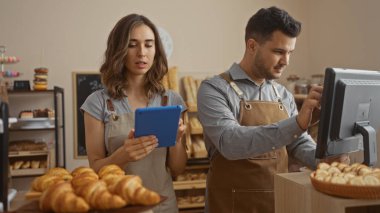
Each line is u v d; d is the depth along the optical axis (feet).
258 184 4.98
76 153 12.38
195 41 13.08
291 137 4.07
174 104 5.22
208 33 13.17
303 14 13.69
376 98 4.04
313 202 3.34
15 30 12.05
